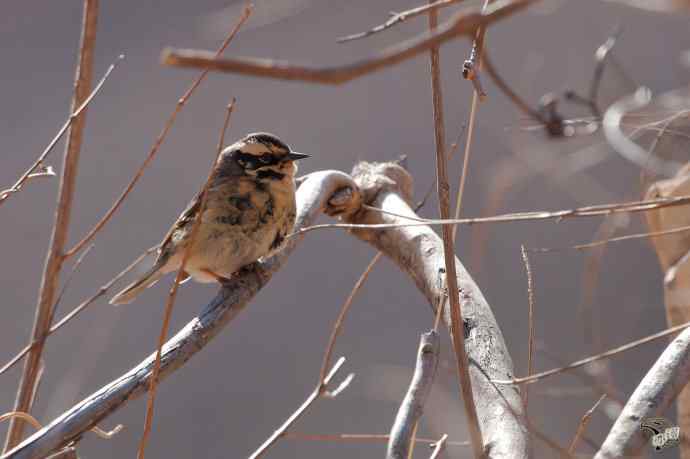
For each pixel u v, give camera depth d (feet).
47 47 79.25
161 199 67.15
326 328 56.90
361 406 49.62
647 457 15.10
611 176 36.22
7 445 19.62
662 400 15.17
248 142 25.08
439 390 24.00
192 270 25.64
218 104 73.36
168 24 77.46
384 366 51.21
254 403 53.78
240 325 57.21
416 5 74.33
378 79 69.82
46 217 66.59
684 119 21.76
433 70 16.35
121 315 57.72
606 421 33.35
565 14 55.83
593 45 53.78
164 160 69.56
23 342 59.82
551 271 49.06
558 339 44.60
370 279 58.44
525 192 50.98
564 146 27.48
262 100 72.79
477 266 24.04
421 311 56.75
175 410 53.21
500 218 14.16
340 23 76.02
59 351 55.42
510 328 46.65
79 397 52.80
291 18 77.00
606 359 21.99
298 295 58.18
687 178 21.12
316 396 18.10
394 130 66.03
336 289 58.08
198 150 69.87
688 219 21.31
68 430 16.42
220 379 54.95
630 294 35.01
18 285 63.05
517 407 16.33
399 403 45.93
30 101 76.28
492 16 8.39
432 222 14.75
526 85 53.01
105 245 63.57
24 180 18.35
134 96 74.38
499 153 53.42
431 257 21.45
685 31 52.90
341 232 59.00
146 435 15.03
